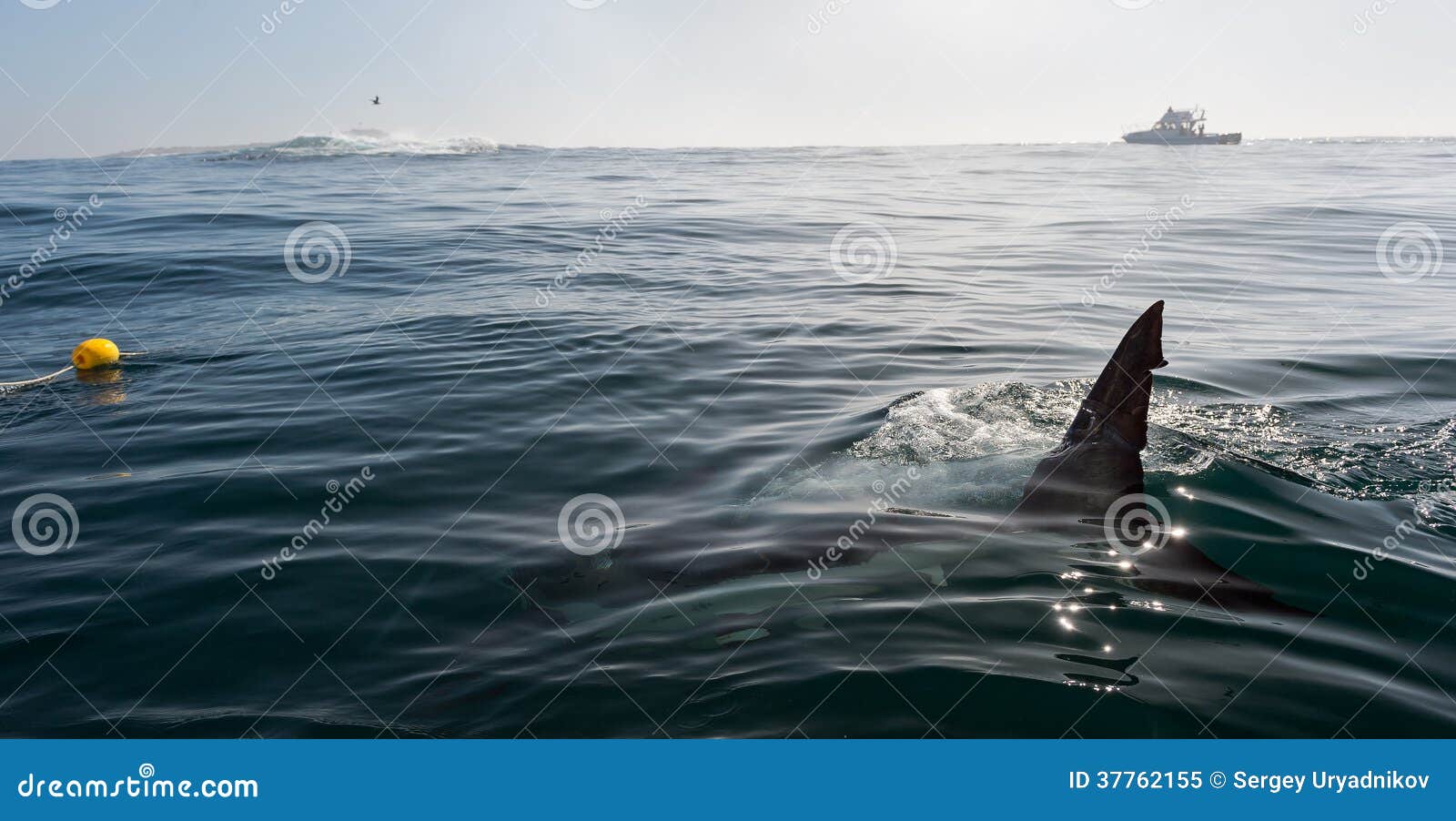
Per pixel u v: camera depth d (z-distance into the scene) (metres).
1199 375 8.52
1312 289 12.58
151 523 5.82
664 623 4.67
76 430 7.51
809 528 5.62
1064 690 4.02
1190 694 3.98
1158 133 57.66
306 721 3.96
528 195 25.23
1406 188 25.30
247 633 4.62
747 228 18.66
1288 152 48.91
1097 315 11.12
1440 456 6.59
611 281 13.34
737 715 3.93
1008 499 5.78
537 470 6.65
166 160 44.75
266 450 7.03
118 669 4.33
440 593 5.00
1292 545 5.30
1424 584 4.88
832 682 4.13
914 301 11.97
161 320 11.18
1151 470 6.28
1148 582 4.92
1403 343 9.59
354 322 10.93
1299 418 7.36
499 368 9.05
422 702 4.08
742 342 9.94
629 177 32.03
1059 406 7.49
